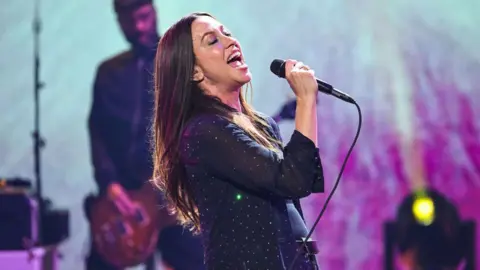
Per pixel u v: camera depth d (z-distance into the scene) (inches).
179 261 412.8
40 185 431.8
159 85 161.8
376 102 448.8
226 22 453.7
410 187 445.1
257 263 147.2
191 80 158.7
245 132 151.6
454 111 445.4
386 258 385.1
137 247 416.8
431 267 380.5
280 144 161.2
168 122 158.6
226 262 148.3
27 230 336.8
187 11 452.4
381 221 444.5
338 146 449.1
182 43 159.3
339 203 447.5
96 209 423.8
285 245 149.2
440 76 446.3
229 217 150.1
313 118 147.6
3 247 334.6
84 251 450.3
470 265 381.1
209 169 151.5
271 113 451.2
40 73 455.8
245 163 145.5
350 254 445.4
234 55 159.8
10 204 335.9
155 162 166.1
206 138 150.1
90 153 442.3
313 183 145.6
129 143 429.1
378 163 446.9
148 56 434.9
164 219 415.2
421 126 446.6
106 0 450.9
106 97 434.9
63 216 397.7
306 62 450.9
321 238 447.5
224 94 161.0
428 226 381.7
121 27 440.1
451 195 444.1
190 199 159.9
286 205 154.1
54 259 390.9
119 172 426.3
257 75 452.8
